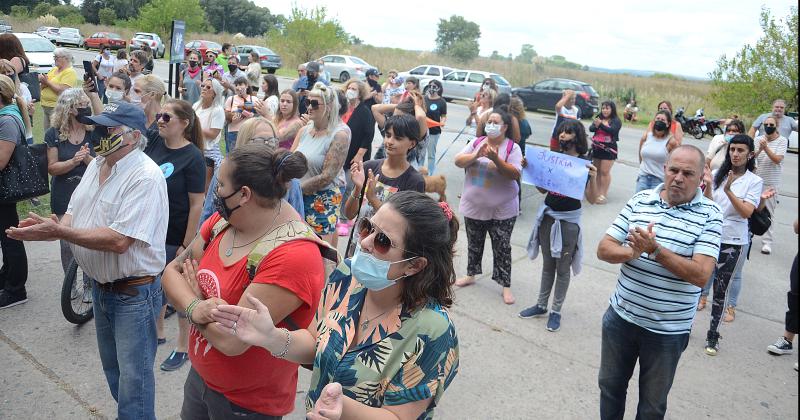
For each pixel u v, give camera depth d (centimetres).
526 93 2597
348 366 176
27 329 427
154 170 286
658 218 302
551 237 483
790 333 476
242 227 222
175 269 235
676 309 297
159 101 490
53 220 256
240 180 211
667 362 303
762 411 398
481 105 941
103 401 356
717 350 478
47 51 1934
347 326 182
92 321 449
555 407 387
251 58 1319
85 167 436
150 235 281
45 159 431
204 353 223
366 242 174
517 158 506
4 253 450
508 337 477
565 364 442
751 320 548
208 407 233
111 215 276
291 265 210
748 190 456
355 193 415
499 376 419
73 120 432
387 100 1382
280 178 216
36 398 352
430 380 171
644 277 301
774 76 2461
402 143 407
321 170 466
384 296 180
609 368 324
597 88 3478
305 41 4247
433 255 176
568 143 480
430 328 172
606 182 953
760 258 736
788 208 1058
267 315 186
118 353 290
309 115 461
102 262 280
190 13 5134
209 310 206
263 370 223
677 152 296
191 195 375
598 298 571
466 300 542
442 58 4788
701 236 291
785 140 710
